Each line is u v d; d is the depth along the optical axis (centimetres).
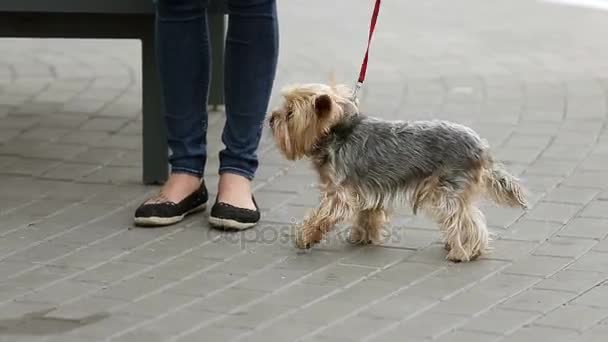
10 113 841
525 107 859
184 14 595
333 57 1048
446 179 550
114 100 885
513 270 541
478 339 462
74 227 609
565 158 725
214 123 827
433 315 488
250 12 589
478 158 550
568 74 972
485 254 561
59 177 695
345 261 558
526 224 604
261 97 608
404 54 1065
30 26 679
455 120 827
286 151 560
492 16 1280
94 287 527
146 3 651
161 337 470
